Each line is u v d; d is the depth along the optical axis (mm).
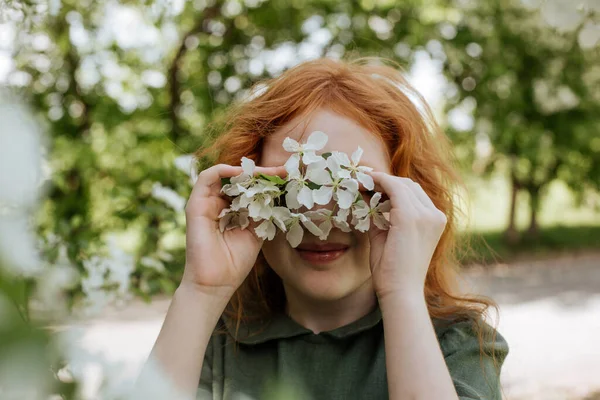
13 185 272
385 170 1192
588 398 4137
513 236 13023
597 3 968
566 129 11141
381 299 995
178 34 6438
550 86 10594
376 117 1225
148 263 2061
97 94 5648
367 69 1449
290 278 1132
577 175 12422
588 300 7648
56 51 3074
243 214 1096
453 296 1335
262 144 1276
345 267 1105
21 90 807
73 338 335
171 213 2193
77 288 1799
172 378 1001
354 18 8023
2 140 271
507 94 10234
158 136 5551
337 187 978
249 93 1523
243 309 1341
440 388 900
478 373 1124
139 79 5797
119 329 5781
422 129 1412
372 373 1145
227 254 1099
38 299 390
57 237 1835
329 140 1148
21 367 250
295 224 994
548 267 10805
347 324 1214
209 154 1491
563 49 10039
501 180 14734
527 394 4262
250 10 7750
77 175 4465
